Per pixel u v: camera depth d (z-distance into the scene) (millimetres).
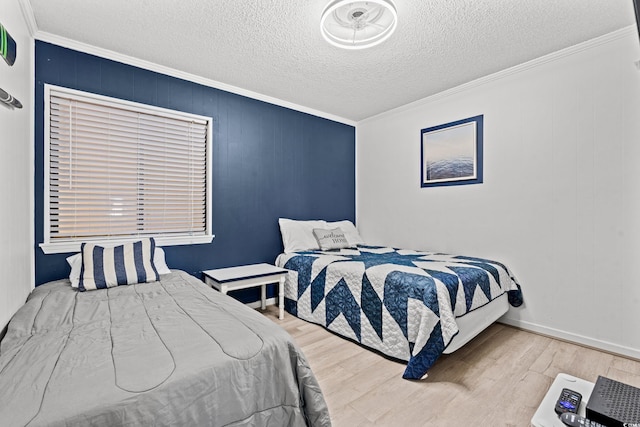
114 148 2510
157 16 1996
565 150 2480
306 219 3836
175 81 2797
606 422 888
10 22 1634
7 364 1017
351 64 2666
